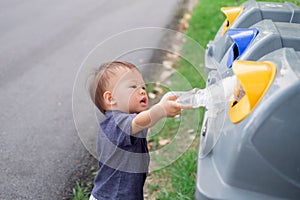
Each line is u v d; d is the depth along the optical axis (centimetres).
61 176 314
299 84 145
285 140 147
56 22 773
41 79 500
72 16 822
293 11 254
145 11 850
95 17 813
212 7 754
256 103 152
